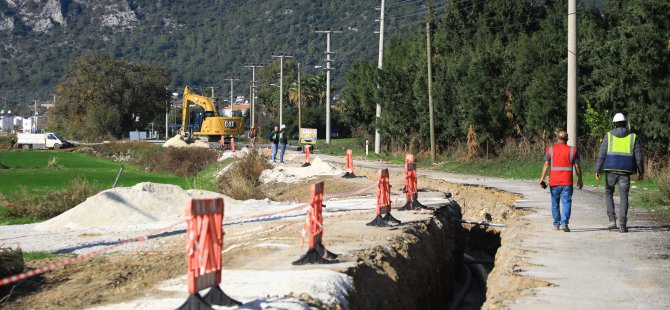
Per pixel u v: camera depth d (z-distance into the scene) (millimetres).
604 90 38281
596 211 23531
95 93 139750
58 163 74750
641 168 18688
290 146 101438
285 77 172875
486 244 26016
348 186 37500
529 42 47969
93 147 100562
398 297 13594
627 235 18250
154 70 146500
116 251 17859
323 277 11664
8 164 72562
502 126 51375
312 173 44781
